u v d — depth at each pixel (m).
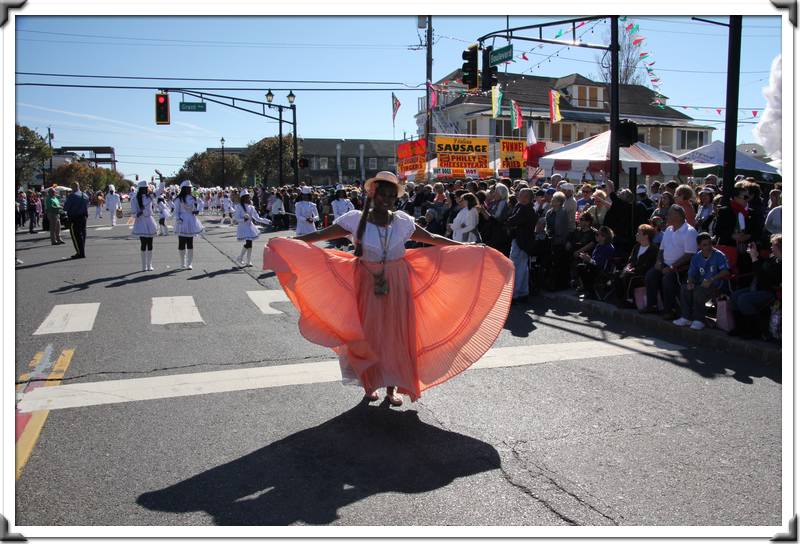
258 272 13.27
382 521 3.38
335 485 3.79
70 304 9.51
